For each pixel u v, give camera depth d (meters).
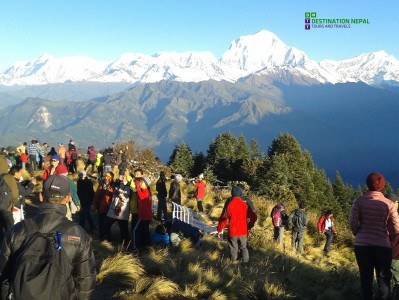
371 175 6.24
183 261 9.17
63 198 3.38
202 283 7.43
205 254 10.07
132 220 11.04
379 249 5.97
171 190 17.77
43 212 3.29
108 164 25.56
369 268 6.11
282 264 9.90
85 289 3.26
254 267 9.06
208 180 38.88
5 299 3.07
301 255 14.77
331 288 8.17
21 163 25.19
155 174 31.73
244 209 9.57
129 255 8.16
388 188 53.75
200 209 19.89
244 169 47.03
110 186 12.64
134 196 10.91
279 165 42.19
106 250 9.70
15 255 3.11
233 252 9.52
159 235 11.73
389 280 6.06
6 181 8.70
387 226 6.05
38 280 2.88
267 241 13.57
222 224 9.58
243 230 9.55
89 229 13.70
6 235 3.22
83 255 3.26
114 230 12.98
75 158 27.42
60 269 3.04
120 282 7.36
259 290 7.59
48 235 3.15
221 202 21.62
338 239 17.64
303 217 14.90
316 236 17.78
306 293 8.09
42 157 28.83
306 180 46.47
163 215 16.70
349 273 9.35
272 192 29.25
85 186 13.41
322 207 52.78
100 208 12.59
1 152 22.94
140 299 6.54
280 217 15.18
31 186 10.72
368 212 6.10
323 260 14.52
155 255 9.17
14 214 10.27
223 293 7.21
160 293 6.85
